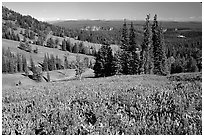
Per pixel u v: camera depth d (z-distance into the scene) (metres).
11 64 145.38
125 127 8.07
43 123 8.27
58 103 10.67
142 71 65.62
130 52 66.50
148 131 7.70
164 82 18.22
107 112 9.01
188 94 11.64
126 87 14.80
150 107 9.54
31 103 11.04
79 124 8.16
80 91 13.80
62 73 159.50
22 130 7.83
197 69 101.81
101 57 70.25
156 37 68.81
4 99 13.29
